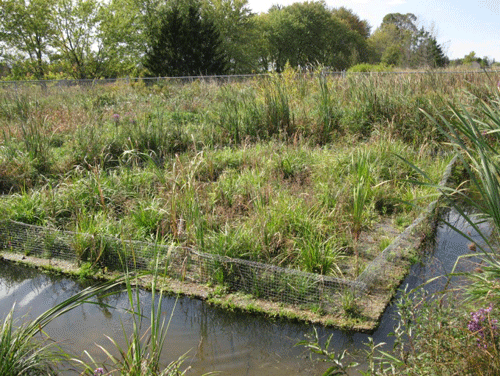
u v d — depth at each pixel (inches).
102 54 1374.3
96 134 336.8
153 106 473.7
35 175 283.7
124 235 198.4
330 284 160.6
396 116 353.7
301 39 2103.8
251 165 291.3
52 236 203.8
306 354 135.9
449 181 276.1
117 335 147.9
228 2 1814.7
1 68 1382.9
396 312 152.6
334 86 434.0
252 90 455.5
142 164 308.8
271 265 167.2
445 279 170.1
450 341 98.2
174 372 114.7
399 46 1583.4
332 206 227.9
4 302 170.2
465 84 387.9
